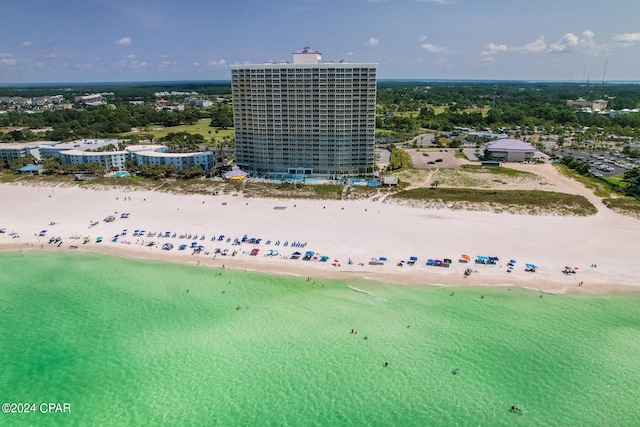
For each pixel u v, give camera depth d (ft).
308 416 248.73
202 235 484.33
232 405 257.14
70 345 312.09
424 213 539.29
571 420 245.04
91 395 266.98
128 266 424.87
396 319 334.44
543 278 383.86
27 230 508.12
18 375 284.41
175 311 350.64
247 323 333.42
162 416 250.98
